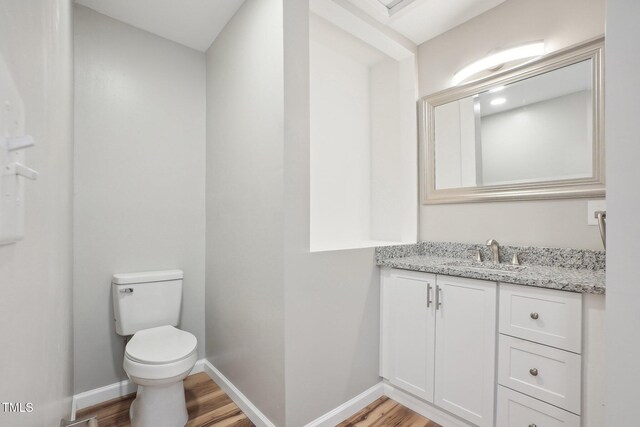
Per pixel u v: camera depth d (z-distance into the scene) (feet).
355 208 7.89
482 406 4.75
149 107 6.76
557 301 4.04
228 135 6.39
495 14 6.17
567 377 3.95
